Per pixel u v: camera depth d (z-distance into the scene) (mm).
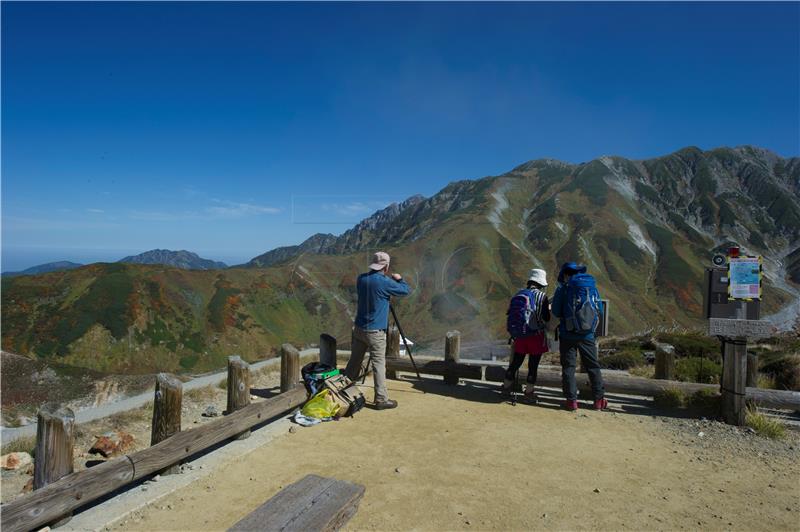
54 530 3238
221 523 3344
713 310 5480
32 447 5461
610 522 3361
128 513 3465
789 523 3379
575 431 5215
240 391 5012
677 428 5352
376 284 5848
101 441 5172
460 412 5844
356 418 5578
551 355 11750
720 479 4078
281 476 4062
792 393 5629
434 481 3961
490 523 3324
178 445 4086
